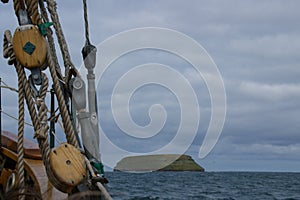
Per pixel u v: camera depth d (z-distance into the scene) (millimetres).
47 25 3949
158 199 22609
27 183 4414
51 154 3725
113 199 3684
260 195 33094
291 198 30797
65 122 3969
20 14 3959
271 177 80875
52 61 3980
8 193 3855
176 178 57562
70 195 3605
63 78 4309
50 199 3906
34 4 3920
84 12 4211
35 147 4695
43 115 3850
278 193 34938
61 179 3666
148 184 36469
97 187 3742
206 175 70312
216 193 32406
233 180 64750
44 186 4113
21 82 3930
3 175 4723
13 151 4695
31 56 3863
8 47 3982
